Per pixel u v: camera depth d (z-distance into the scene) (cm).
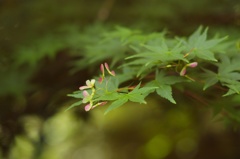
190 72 190
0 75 382
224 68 194
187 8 412
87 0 434
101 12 397
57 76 392
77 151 706
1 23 399
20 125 410
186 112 426
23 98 394
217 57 216
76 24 391
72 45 327
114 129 718
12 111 404
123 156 708
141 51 225
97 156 735
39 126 423
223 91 228
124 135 714
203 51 181
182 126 577
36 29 396
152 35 228
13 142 406
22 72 384
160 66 186
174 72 192
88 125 535
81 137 651
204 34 190
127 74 203
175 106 369
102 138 711
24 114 409
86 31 348
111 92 168
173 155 656
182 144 638
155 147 676
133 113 698
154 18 389
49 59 389
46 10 415
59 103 410
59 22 405
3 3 432
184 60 169
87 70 359
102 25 362
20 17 411
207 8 413
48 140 452
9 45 384
